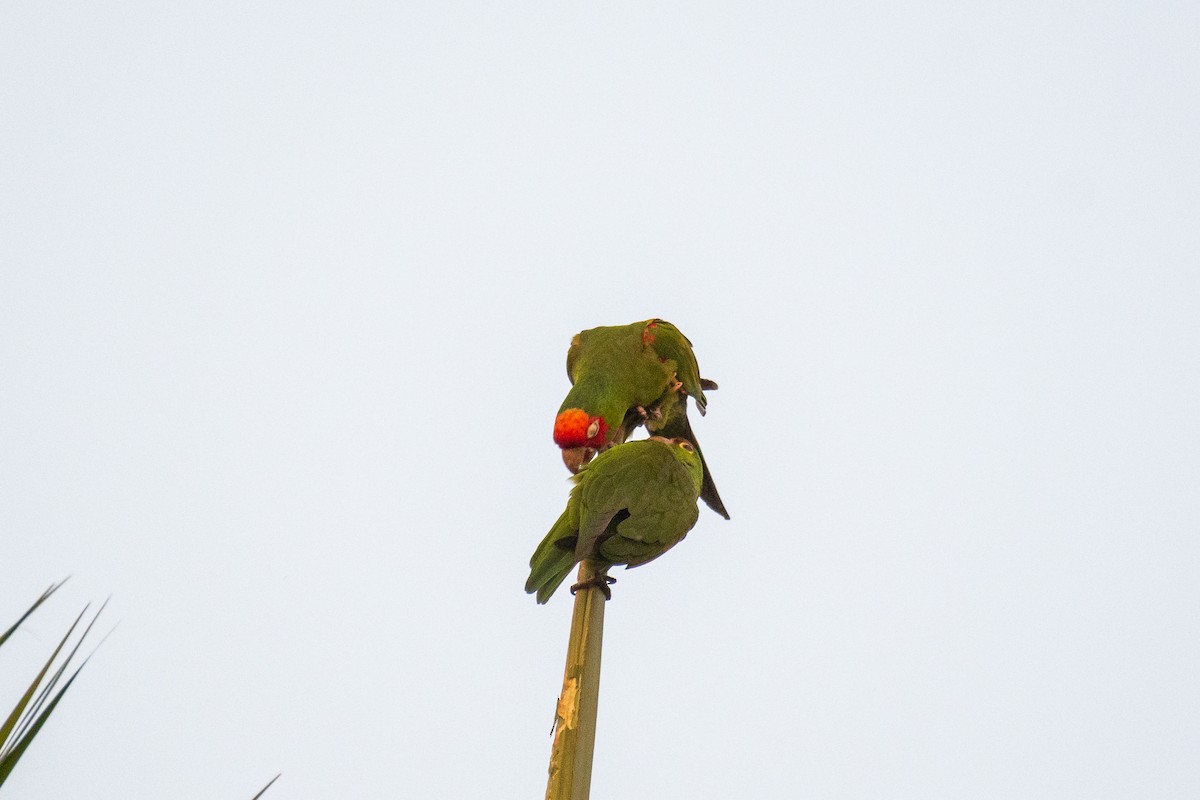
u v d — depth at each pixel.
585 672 15.20
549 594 17.80
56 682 10.07
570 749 14.16
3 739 9.58
